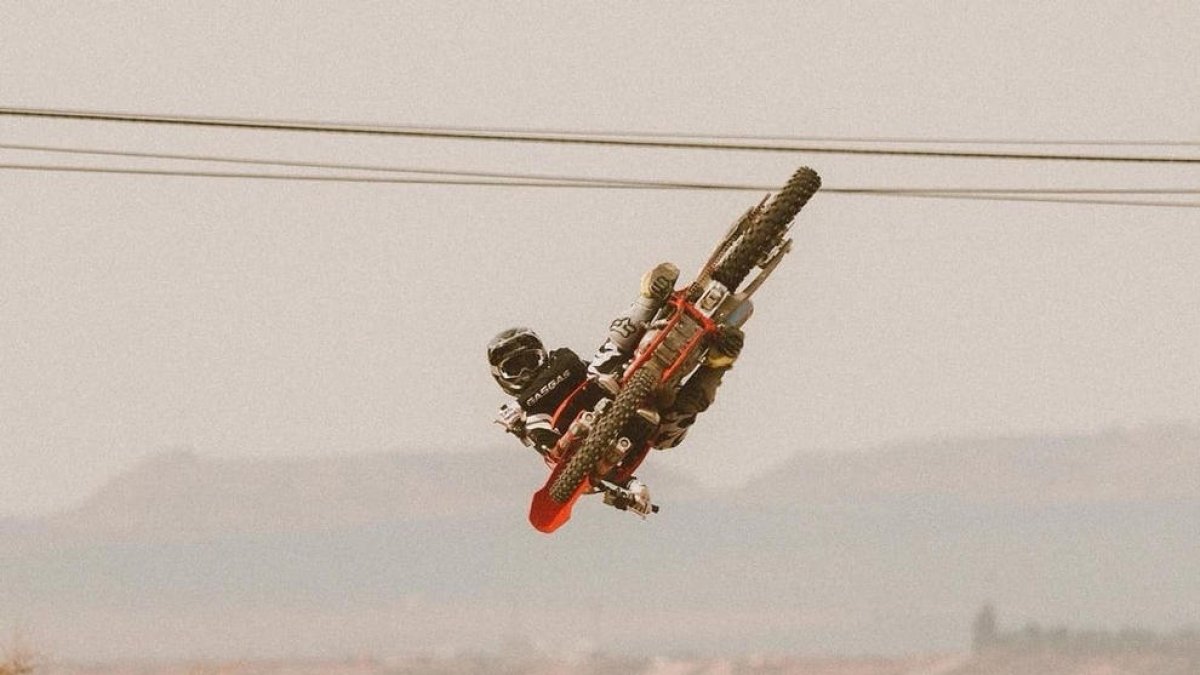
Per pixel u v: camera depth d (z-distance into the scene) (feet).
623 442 191.83
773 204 195.42
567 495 192.54
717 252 196.03
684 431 198.39
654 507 197.06
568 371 199.11
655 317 196.44
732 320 194.49
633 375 192.54
